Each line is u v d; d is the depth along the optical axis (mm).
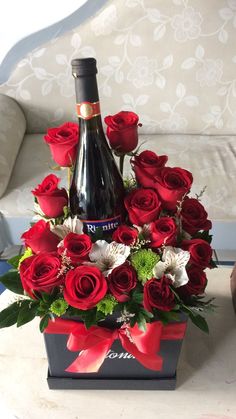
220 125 1585
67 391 675
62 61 1512
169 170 601
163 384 667
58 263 534
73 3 1529
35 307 568
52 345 620
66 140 598
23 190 1292
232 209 1258
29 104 1586
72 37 1482
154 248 583
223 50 1474
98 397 665
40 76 1538
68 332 599
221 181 1318
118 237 573
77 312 547
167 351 625
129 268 547
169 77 1519
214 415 639
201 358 725
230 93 1533
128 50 1488
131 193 602
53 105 1579
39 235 562
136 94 1547
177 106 1559
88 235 592
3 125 1417
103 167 597
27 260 555
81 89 529
